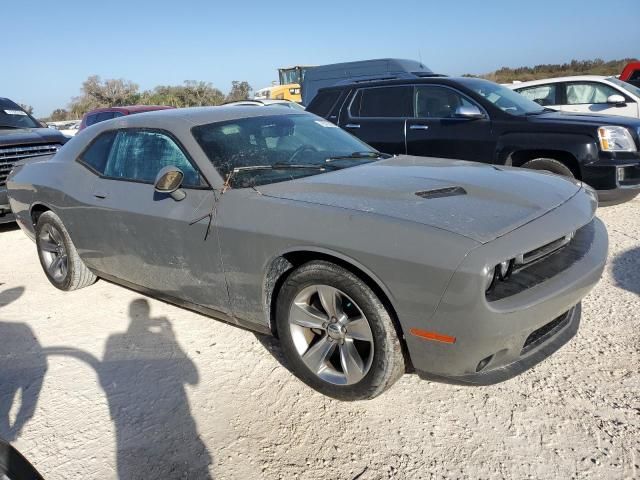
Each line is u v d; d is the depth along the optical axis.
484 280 2.30
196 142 3.51
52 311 4.53
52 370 3.55
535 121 6.06
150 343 3.82
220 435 2.78
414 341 2.54
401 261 2.44
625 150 5.60
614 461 2.38
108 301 4.65
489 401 2.87
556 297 2.52
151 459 2.65
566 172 5.89
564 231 2.68
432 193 2.91
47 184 4.58
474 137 6.40
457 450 2.53
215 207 3.20
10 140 7.10
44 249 4.96
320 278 2.78
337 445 2.63
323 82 14.85
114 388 3.29
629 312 3.64
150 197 3.62
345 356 2.84
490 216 2.61
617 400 2.77
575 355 3.20
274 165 3.47
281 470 2.51
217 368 3.42
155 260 3.66
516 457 2.45
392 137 7.07
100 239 4.11
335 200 2.88
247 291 3.13
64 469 2.63
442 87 6.77
